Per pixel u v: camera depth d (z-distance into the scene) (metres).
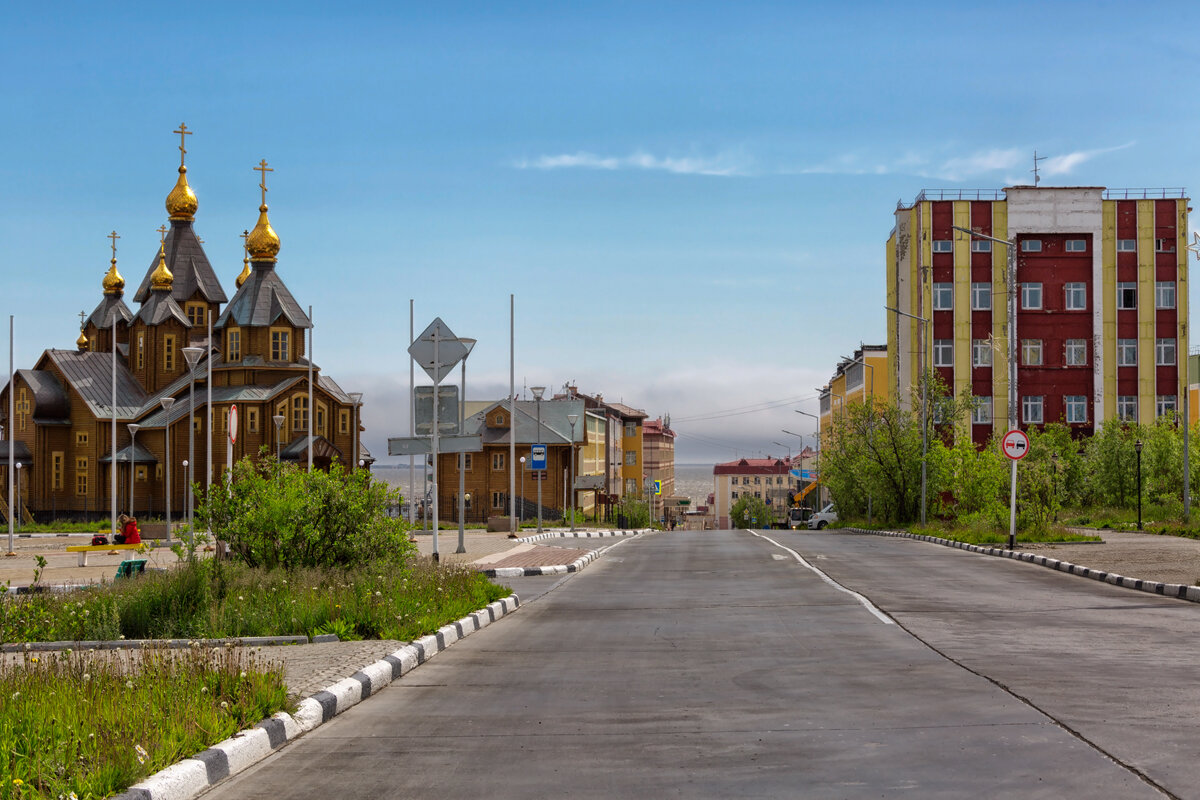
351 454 67.69
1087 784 6.26
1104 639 12.49
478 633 14.60
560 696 9.69
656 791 6.43
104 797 6.02
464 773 7.00
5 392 71.31
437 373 25.28
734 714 8.61
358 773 7.09
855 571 23.44
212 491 19.09
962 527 40.03
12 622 13.80
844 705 8.80
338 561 18.75
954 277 65.25
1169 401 64.50
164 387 69.00
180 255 70.88
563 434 88.56
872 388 80.75
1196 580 18.72
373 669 10.45
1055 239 65.38
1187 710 8.29
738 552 32.12
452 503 83.56
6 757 6.25
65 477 68.12
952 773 6.59
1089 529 41.38
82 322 77.56
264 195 65.38
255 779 7.01
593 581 23.20
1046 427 59.53
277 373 64.75
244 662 10.37
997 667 10.46
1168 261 64.81
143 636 13.70
